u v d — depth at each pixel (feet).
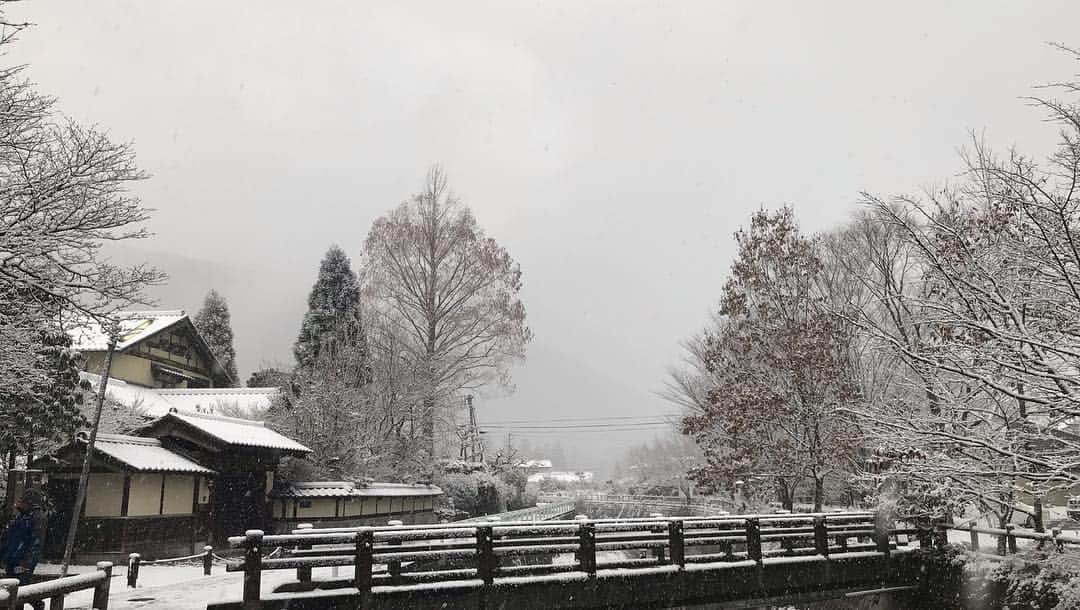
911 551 56.34
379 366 120.78
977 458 40.27
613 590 42.65
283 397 113.50
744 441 79.61
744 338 81.05
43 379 53.42
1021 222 38.11
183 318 127.44
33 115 41.55
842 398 71.41
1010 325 38.70
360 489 98.89
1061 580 45.16
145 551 72.95
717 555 48.88
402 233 123.85
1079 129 32.22
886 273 66.08
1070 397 34.09
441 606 37.27
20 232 41.14
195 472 77.87
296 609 33.94
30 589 25.85
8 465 66.44
